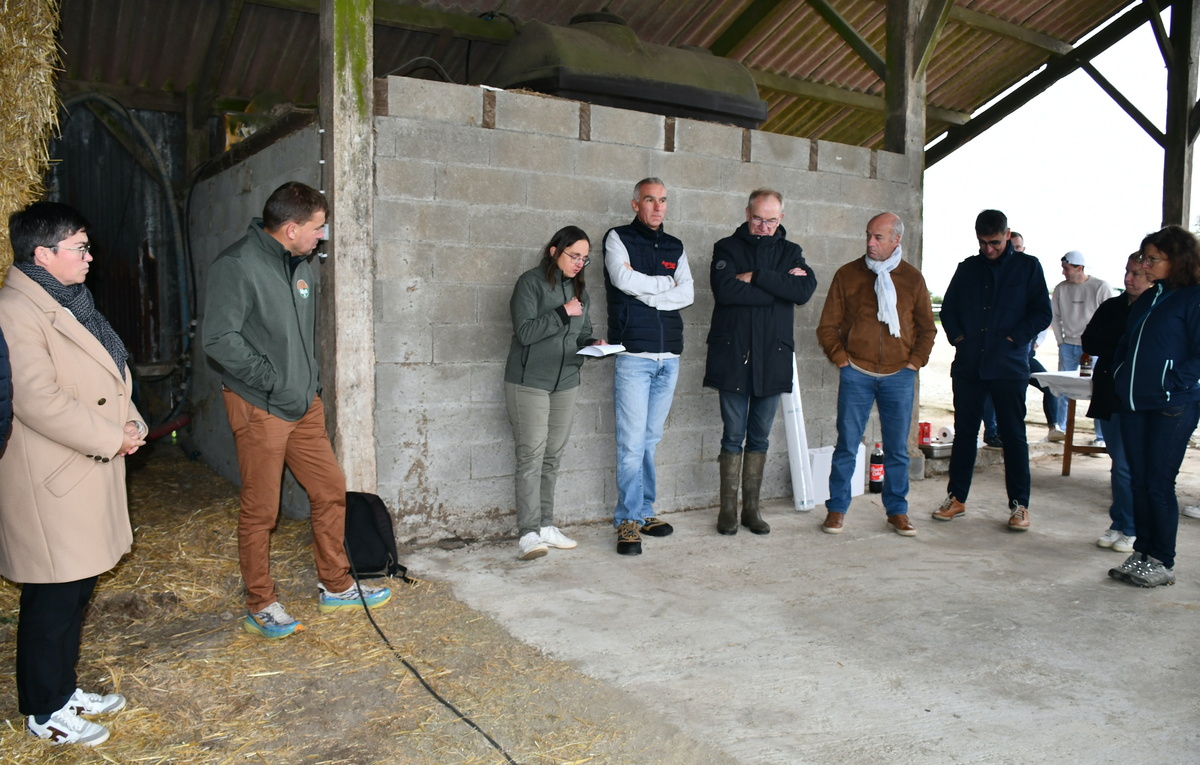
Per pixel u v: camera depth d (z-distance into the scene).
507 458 4.46
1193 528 4.92
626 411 4.23
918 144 5.96
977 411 4.83
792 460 5.21
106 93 6.24
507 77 5.21
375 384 4.06
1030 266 4.59
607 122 4.63
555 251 3.90
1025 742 2.46
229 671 2.79
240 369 2.80
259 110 6.40
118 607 3.31
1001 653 3.09
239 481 5.45
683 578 3.87
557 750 2.37
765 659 3.00
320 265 4.04
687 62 5.46
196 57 6.22
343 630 3.15
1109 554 4.36
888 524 4.87
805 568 4.04
